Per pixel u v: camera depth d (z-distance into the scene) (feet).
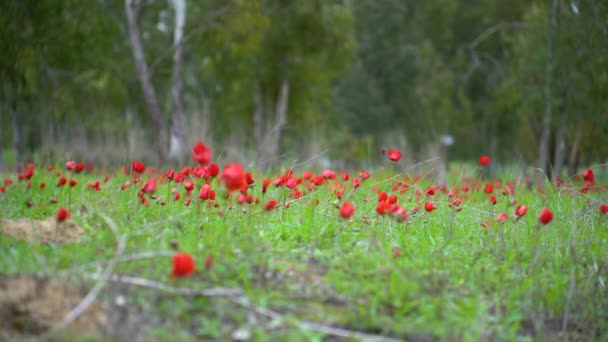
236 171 10.92
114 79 54.70
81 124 45.75
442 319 10.07
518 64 46.83
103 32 50.08
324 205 16.52
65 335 8.50
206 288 10.27
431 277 11.32
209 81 69.82
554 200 17.79
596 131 35.83
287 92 61.26
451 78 114.93
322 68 63.93
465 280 11.71
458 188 22.70
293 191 18.30
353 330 9.77
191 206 15.76
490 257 13.38
